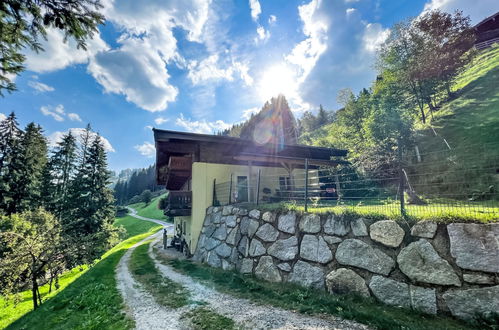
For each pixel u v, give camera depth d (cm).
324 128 5441
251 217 806
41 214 1393
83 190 2239
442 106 1956
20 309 878
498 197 680
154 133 1098
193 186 1200
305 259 572
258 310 459
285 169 1470
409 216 434
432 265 379
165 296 593
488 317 310
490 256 329
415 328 332
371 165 1234
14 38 421
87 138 2550
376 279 439
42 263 800
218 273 776
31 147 2175
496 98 1537
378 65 2369
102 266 1080
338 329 356
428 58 1873
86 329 438
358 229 494
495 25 2412
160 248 1590
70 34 428
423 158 1254
